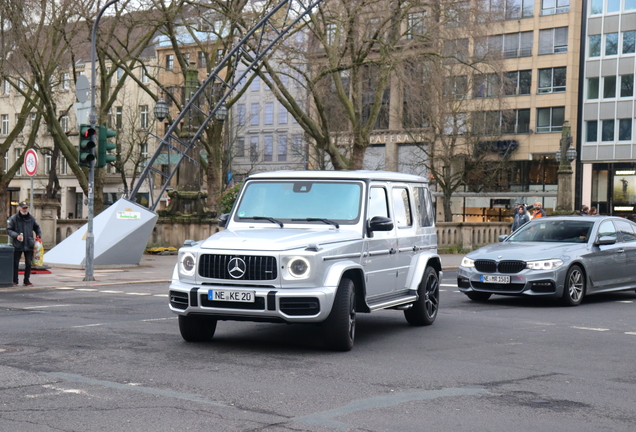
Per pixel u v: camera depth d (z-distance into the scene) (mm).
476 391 6637
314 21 29781
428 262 11391
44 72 32438
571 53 60938
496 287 14242
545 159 62344
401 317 12289
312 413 5746
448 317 12320
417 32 33656
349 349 8812
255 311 8297
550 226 15711
